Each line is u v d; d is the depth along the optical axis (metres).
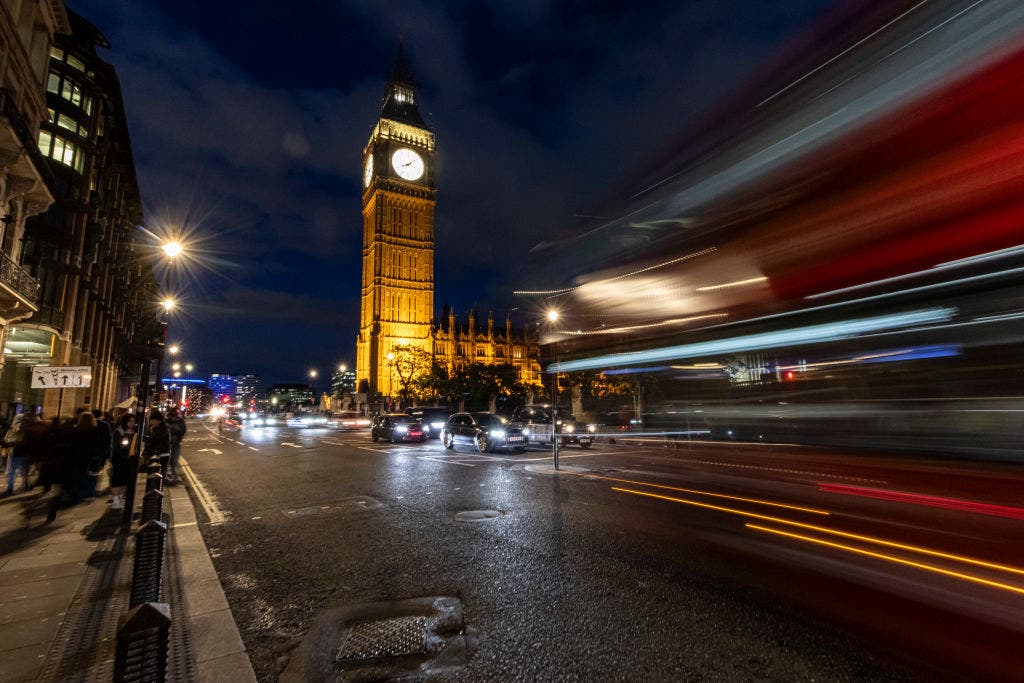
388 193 110.50
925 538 6.42
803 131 8.71
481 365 74.50
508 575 5.27
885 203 8.01
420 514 8.25
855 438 17.27
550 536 6.73
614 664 3.48
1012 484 10.22
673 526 7.19
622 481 11.45
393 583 5.12
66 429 8.59
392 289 108.56
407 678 3.34
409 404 89.31
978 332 9.34
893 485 10.52
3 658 3.49
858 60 7.65
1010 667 3.32
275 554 6.20
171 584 5.07
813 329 10.34
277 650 3.75
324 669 3.46
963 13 6.43
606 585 4.94
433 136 120.06
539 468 14.13
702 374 24.30
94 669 3.37
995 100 6.41
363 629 4.07
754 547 6.12
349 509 8.80
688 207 12.19
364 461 16.77
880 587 4.79
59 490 7.92
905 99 7.16
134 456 7.76
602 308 16.25
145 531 4.32
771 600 4.54
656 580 5.06
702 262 12.27
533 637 3.89
